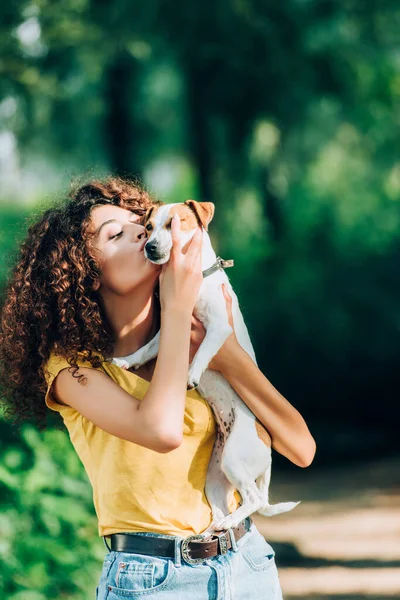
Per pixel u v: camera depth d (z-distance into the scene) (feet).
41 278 9.29
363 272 52.70
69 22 41.04
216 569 8.50
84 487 16.97
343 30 48.80
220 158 57.47
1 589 14.61
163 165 72.84
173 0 43.88
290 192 62.69
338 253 55.93
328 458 41.73
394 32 49.73
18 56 39.65
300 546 26.13
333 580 22.33
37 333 9.22
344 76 50.96
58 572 15.55
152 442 8.35
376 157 63.00
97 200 9.86
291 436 9.85
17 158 60.85
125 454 8.66
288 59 48.42
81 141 60.34
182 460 8.83
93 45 43.78
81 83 52.31
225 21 45.21
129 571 8.39
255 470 10.11
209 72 50.24
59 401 9.16
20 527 15.74
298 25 47.19
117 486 8.63
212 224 57.93
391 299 51.34
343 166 63.87
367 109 56.24
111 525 8.64
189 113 55.98
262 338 51.93
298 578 22.68
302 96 52.29
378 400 49.52
